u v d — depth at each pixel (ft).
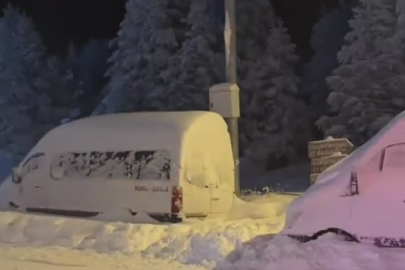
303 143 99.45
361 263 21.68
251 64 98.43
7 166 124.98
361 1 81.00
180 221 37.70
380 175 22.38
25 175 43.96
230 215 42.80
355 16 82.02
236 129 48.16
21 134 131.34
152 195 38.55
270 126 97.09
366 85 80.23
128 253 31.96
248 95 97.81
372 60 80.02
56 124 135.03
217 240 30.01
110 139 40.81
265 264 23.43
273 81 97.40
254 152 96.17
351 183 22.79
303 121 98.94
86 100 141.79
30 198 43.60
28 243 35.37
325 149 46.24
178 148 38.24
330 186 23.22
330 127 83.30
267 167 97.96
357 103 80.02
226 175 40.93
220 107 47.91
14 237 36.14
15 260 30.89
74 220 36.96
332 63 102.78
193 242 30.58
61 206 42.22
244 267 23.88
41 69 137.80
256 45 100.07
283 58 98.84
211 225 35.78
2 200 46.88
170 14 102.68
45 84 136.56
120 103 102.99
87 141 41.75
